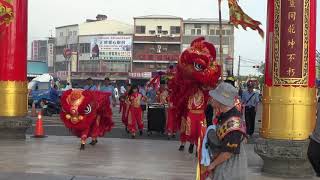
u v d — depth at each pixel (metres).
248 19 11.53
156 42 86.12
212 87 12.59
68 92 13.77
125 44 87.56
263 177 10.01
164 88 18.42
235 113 5.56
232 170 5.57
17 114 14.98
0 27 14.47
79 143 14.84
